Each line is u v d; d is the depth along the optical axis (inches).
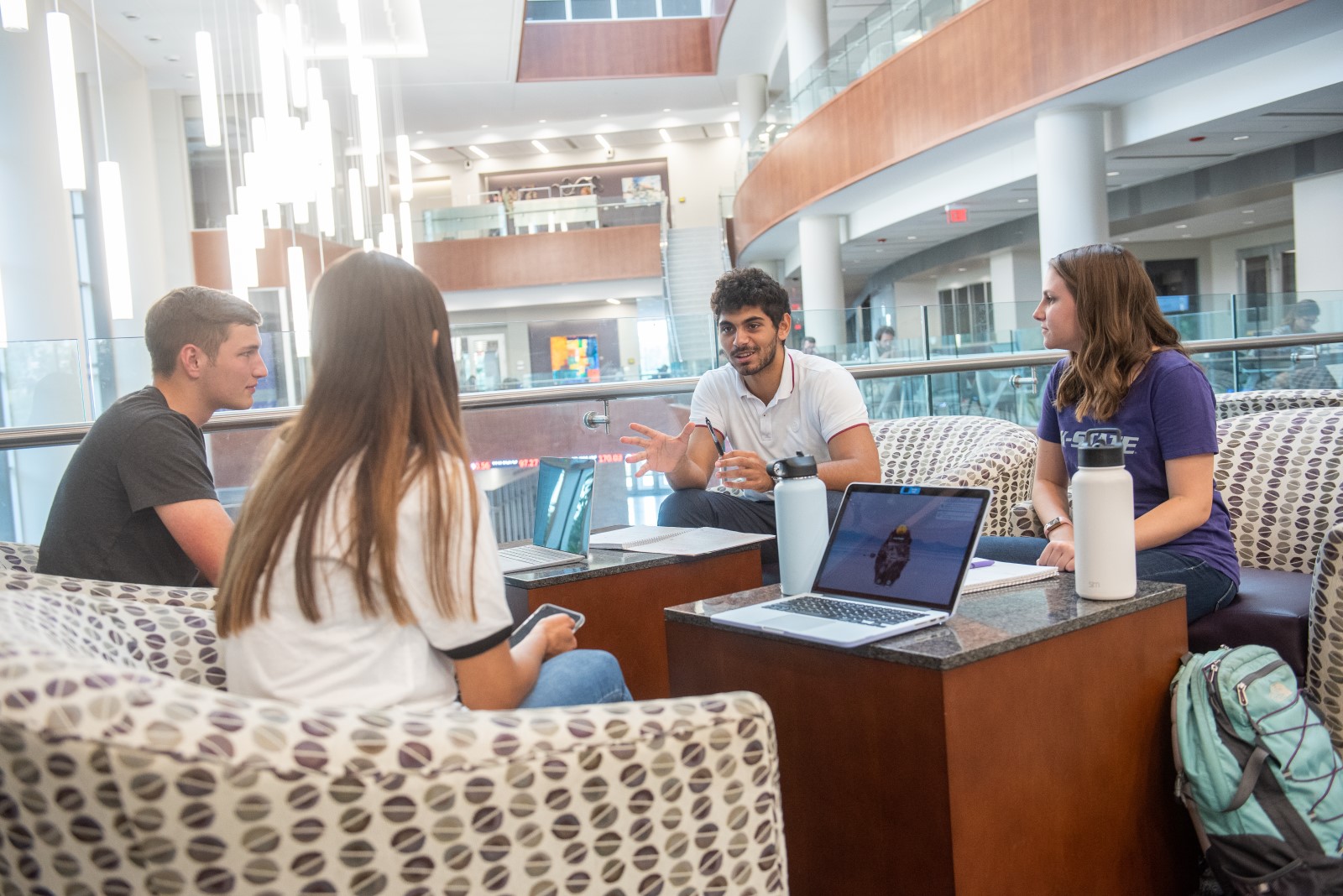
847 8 627.5
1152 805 65.4
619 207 720.3
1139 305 85.0
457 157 887.1
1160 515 77.7
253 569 46.5
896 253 665.0
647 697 89.0
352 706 45.1
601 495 135.3
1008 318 172.2
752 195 648.4
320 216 314.2
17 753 34.4
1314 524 94.7
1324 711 71.7
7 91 306.5
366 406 47.7
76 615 54.2
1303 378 209.3
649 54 725.3
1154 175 438.3
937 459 123.6
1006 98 365.1
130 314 189.9
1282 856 60.4
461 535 46.6
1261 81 310.5
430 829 37.4
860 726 58.0
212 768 34.5
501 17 516.4
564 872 39.9
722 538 97.0
